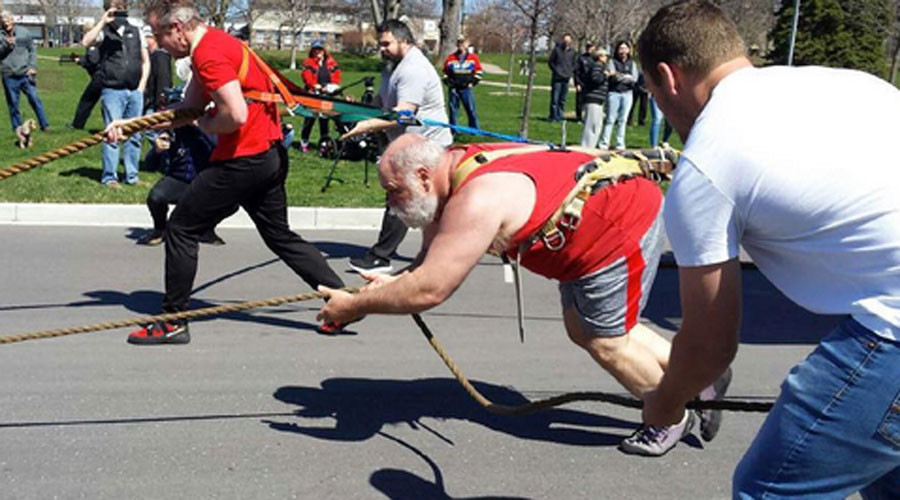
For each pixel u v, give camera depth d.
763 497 2.45
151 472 4.05
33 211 9.15
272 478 4.03
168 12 5.11
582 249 3.68
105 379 5.10
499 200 3.35
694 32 2.43
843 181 2.21
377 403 4.87
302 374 5.26
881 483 2.62
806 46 28.81
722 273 2.30
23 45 14.30
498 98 27.02
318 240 8.90
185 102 5.46
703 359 2.39
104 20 10.24
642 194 3.75
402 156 3.45
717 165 2.27
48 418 4.57
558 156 3.61
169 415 4.64
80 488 3.89
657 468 4.21
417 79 7.05
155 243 8.34
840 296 2.32
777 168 2.22
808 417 2.35
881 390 2.27
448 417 4.71
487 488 3.99
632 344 4.04
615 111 14.77
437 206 3.50
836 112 2.26
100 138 4.81
